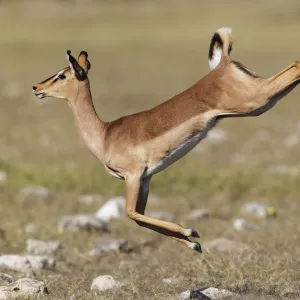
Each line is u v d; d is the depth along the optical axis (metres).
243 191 26.80
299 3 112.06
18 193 26.38
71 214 24.17
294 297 14.91
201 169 29.31
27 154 33.31
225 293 15.15
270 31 92.88
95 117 15.52
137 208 15.09
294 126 39.44
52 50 78.12
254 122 40.41
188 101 14.46
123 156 14.81
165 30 97.88
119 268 18.56
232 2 126.06
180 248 20.39
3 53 76.44
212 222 23.09
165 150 14.55
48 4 123.44
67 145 35.50
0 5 123.44
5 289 15.37
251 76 14.23
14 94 51.53
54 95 15.73
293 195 26.30
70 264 19.23
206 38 88.62
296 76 13.96
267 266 17.30
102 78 58.72
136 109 44.69
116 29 99.44
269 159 31.97
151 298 14.95
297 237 20.97
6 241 21.09
